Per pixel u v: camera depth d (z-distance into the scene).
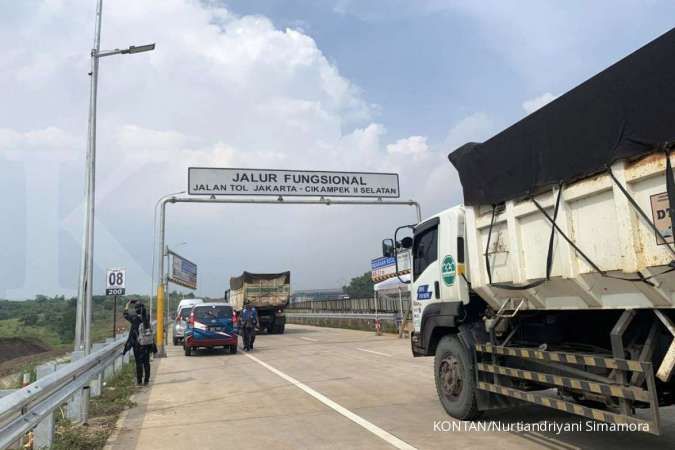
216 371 13.12
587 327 5.57
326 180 20.06
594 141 4.47
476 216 6.38
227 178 19.14
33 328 25.61
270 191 19.41
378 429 6.65
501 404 6.54
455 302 6.94
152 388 10.63
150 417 7.87
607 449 5.57
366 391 9.45
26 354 24.86
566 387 4.95
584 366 4.91
